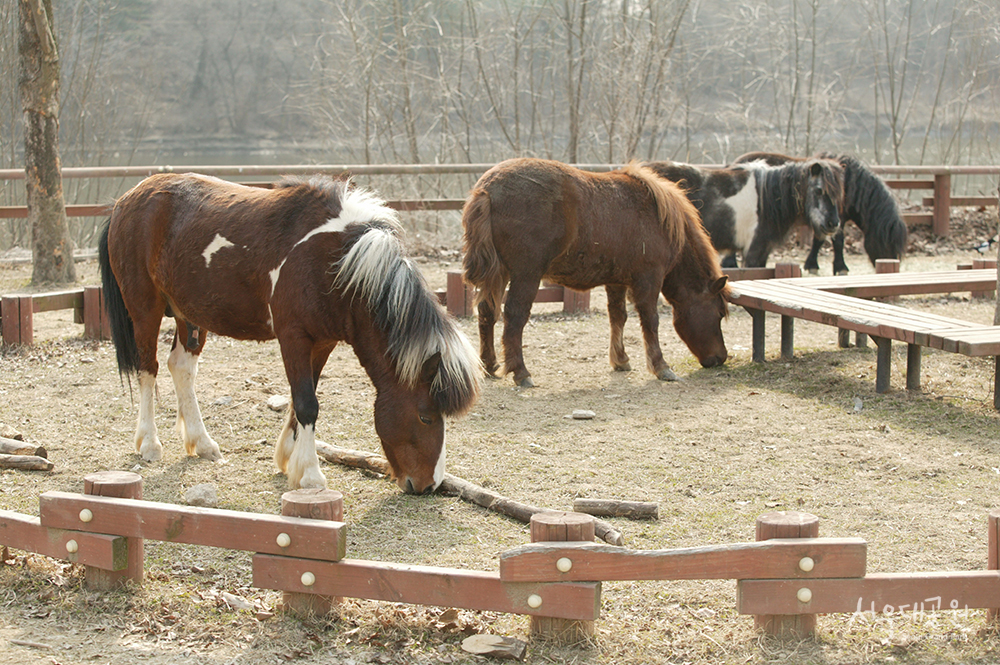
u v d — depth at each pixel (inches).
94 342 288.8
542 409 224.4
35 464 173.5
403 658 108.0
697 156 718.5
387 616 116.2
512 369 248.1
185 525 118.0
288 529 114.0
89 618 117.3
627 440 198.4
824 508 157.1
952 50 740.7
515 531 148.3
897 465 179.0
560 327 326.6
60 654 107.6
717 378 256.8
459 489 162.4
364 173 442.9
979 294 369.4
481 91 705.6
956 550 138.4
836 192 338.3
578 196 240.4
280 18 1112.2
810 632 110.4
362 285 147.9
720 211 355.3
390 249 148.3
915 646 109.9
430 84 693.3
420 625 115.5
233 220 162.7
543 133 688.4
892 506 157.5
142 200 175.5
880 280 294.8
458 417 149.6
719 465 181.2
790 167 347.9
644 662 106.8
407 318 145.4
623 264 249.9
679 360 280.8
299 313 152.9
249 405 224.7
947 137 835.4
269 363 269.0
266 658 107.7
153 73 992.2
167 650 109.5
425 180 658.8
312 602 116.0
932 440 194.5
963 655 107.8
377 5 685.9
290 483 161.0
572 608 107.5
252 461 184.1
